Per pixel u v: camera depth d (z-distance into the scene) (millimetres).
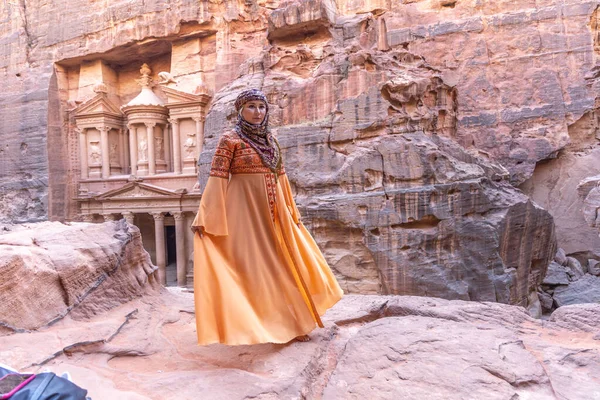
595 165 20672
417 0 24172
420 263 14820
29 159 30156
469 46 22656
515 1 22109
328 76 16891
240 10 25938
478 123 22328
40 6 30562
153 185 26188
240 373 2496
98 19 28562
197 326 2629
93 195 28094
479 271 14883
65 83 31062
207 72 27188
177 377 2443
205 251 2816
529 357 2660
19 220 30078
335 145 16734
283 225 3039
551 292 19531
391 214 15102
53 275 3230
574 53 20953
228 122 19312
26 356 2605
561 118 20922
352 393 2369
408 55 18516
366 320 3801
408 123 16359
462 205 15125
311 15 18891
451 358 2656
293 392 2328
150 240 29625
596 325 3322
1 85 31547
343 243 16047
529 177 21359
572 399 2264
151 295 4207
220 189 2869
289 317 2943
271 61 19656
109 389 2287
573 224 21156
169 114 28156
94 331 3070
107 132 29375
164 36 26953
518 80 21781
